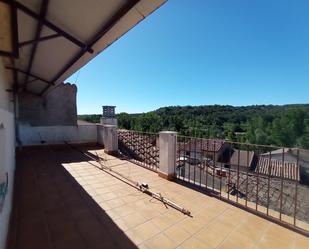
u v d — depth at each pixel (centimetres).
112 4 193
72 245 204
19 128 761
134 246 203
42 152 735
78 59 350
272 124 4162
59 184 396
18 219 258
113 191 359
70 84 1038
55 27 242
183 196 332
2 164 212
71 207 294
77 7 211
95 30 247
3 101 413
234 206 298
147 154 590
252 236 222
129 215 270
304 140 3644
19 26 275
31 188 373
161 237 220
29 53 380
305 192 1084
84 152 733
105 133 720
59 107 1006
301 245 205
